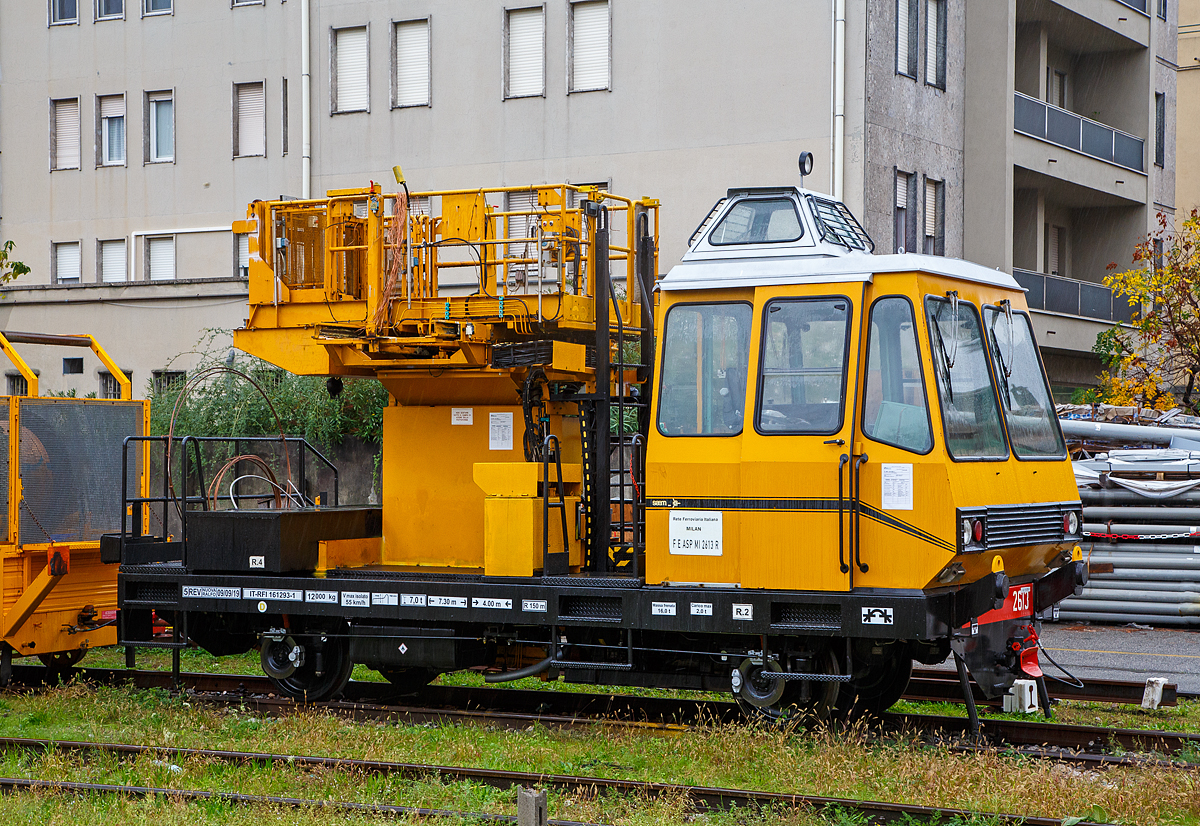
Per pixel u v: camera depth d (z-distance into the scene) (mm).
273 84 25844
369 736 8555
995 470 8344
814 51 21250
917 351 8031
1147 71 28328
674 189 22297
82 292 26844
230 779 7414
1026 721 8844
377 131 24656
